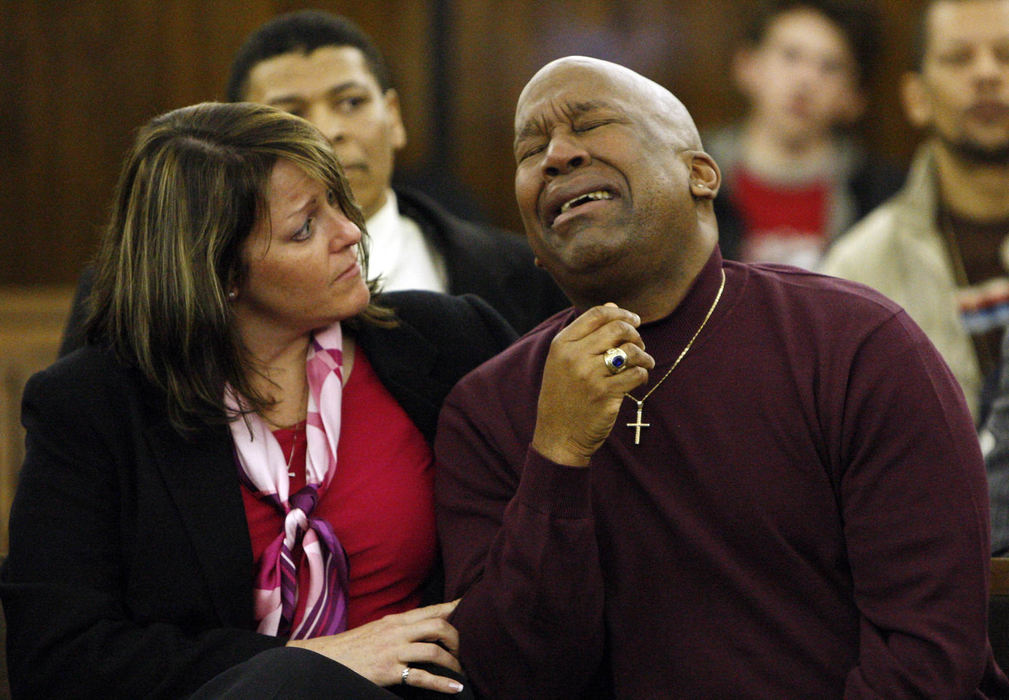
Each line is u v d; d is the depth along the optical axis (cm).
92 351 489
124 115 1279
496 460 466
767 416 426
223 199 470
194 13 1272
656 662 431
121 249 483
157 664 442
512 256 654
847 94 1018
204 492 470
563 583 423
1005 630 461
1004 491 535
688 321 444
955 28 876
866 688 399
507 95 1280
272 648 435
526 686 435
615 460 444
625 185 432
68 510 466
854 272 909
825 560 422
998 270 877
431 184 869
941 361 428
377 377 516
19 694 454
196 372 476
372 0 1273
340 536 483
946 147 888
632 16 1262
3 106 1278
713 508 427
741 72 1036
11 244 1291
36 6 1267
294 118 489
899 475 410
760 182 1020
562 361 419
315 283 479
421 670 436
